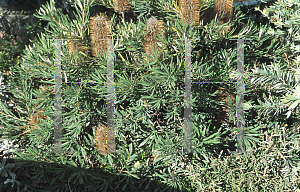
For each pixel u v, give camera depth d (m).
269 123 1.82
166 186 1.80
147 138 1.73
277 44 1.76
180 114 1.78
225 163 1.72
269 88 1.70
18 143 1.90
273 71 1.59
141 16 1.89
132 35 1.60
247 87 1.75
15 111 2.01
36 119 1.78
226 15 1.71
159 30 1.55
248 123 1.87
